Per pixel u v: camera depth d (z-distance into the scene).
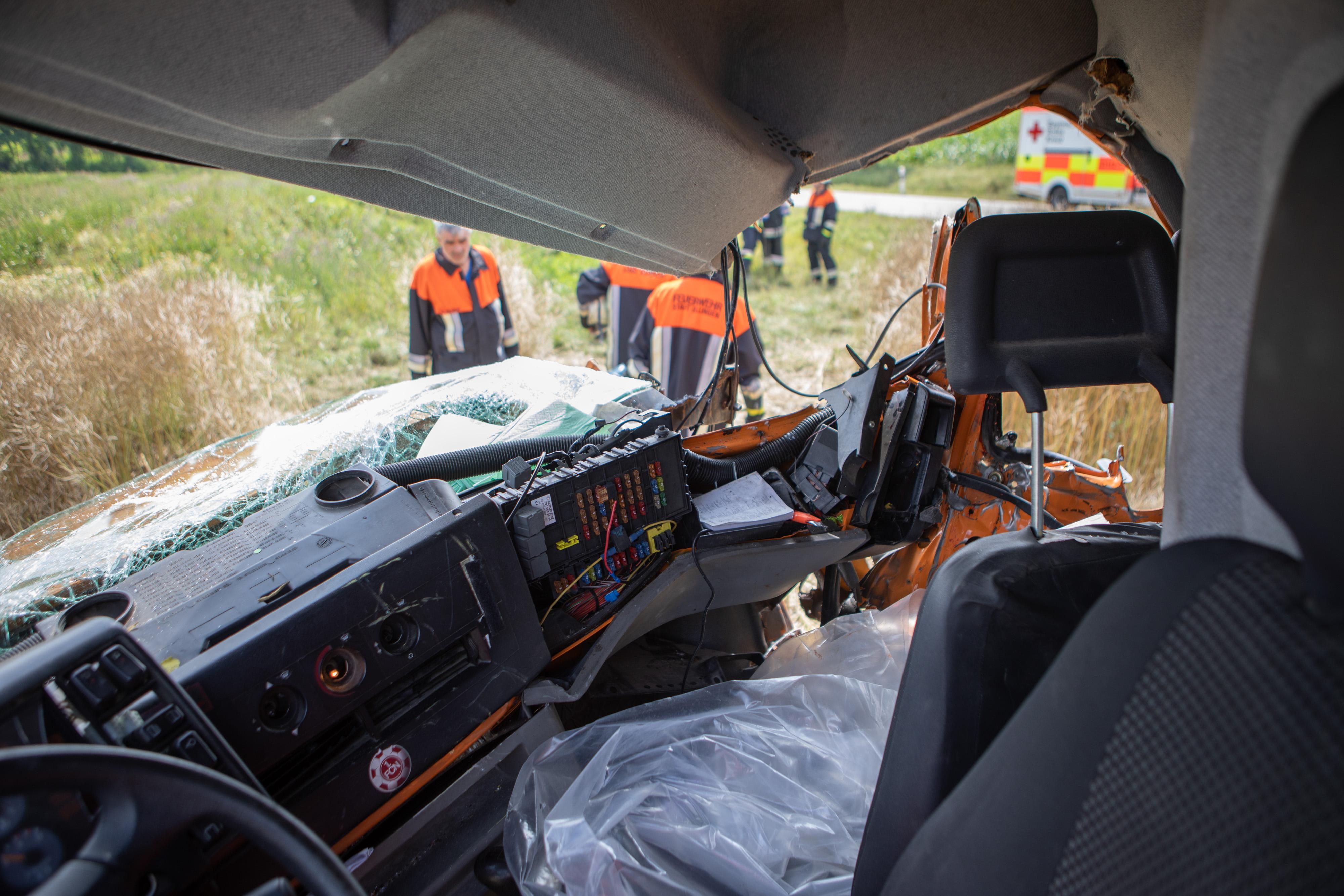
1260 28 0.67
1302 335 0.56
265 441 1.98
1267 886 0.57
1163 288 1.29
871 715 1.75
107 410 4.79
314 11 1.00
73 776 0.76
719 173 1.69
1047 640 1.16
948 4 1.81
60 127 0.99
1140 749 0.70
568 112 1.36
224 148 1.16
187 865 1.06
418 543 1.42
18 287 5.99
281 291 7.64
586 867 1.39
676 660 2.12
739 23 1.74
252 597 1.36
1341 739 0.56
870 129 1.95
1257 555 0.68
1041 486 1.27
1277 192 0.59
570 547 1.74
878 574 2.55
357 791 1.35
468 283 4.68
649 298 4.36
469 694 1.51
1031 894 0.78
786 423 2.29
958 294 1.31
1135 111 1.92
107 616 1.34
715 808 1.50
